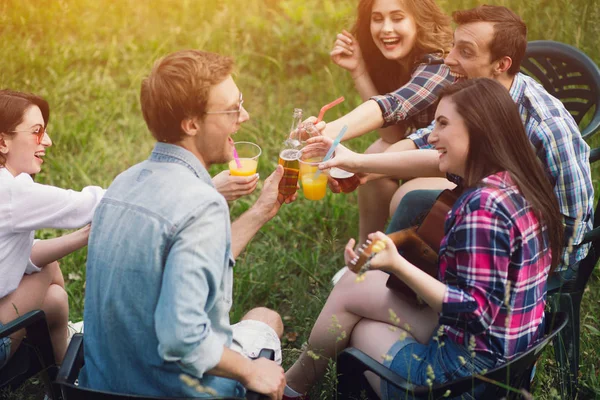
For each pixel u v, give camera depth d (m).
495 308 2.14
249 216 2.56
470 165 2.26
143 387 2.06
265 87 5.57
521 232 2.14
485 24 2.75
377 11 3.36
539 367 2.88
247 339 2.42
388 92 3.64
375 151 3.68
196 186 2.02
